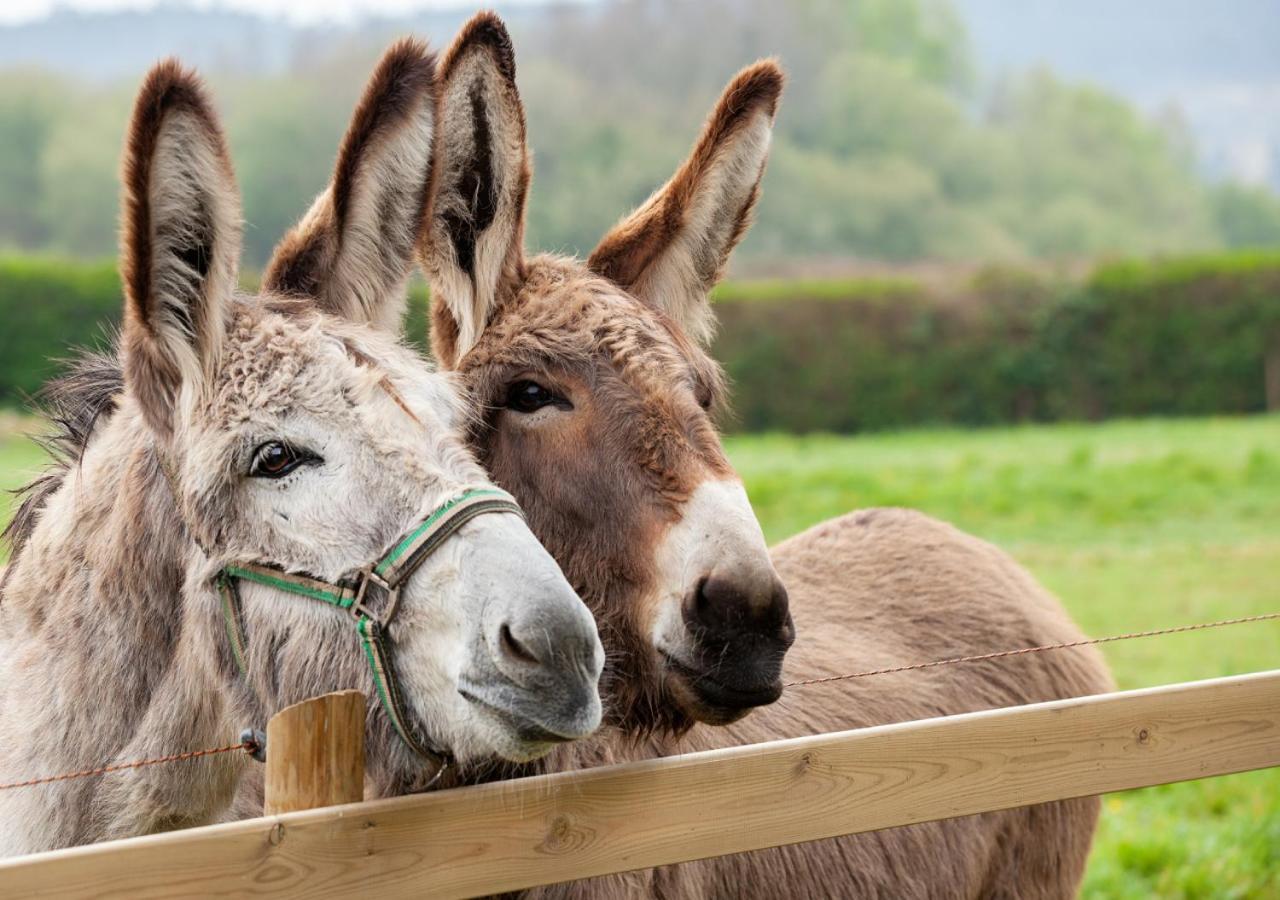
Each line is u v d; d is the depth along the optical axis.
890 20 87.06
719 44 72.88
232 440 2.31
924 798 2.51
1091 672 4.27
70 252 61.72
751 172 3.36
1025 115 86.81
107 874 1.84
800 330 29.16
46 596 2.73
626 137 60.47
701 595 2.48
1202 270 28.84
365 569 2.23
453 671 2.16
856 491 15.77
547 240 53.59
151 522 2.53
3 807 2.66
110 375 2.91
